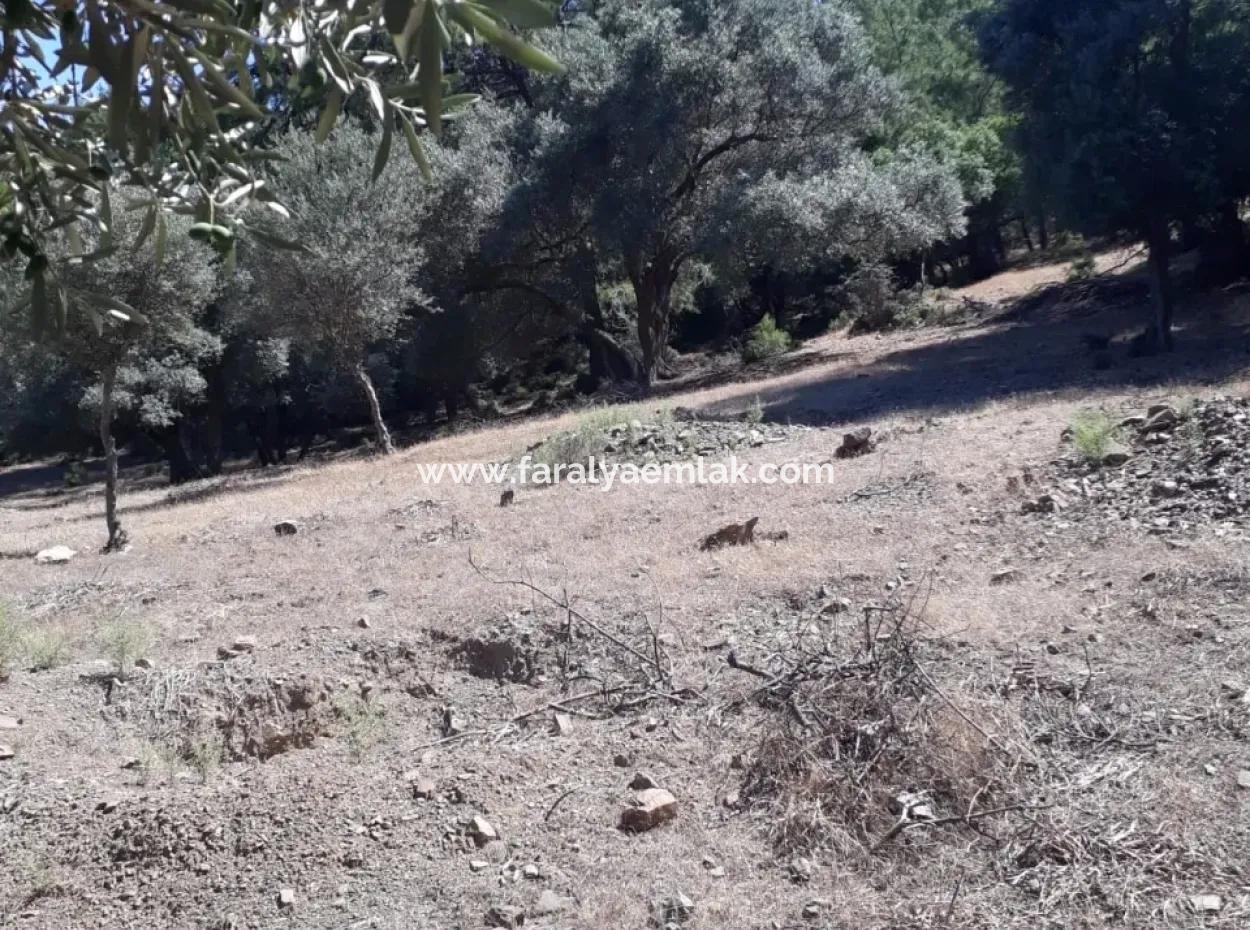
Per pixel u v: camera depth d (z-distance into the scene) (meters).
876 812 3.67
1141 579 5.20
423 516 9.59
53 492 30.02
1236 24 14.19
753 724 4.41
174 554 9.65
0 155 2.15
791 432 11.48
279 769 4.59
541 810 4.02
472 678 5.55
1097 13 14.94
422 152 1.99
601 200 22.16
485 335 25.69
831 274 30.81
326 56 2.01
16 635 6.38
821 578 5.93
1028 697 4.25
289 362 27.72
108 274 9.55
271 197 2.37
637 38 21.52
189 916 3.60
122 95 1.68
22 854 4.00
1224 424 7.05
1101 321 19.19
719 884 3.43
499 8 1.52
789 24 22.27
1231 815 3.34
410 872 3.69
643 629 5.59
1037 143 15.47
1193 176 13.75
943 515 6.88
